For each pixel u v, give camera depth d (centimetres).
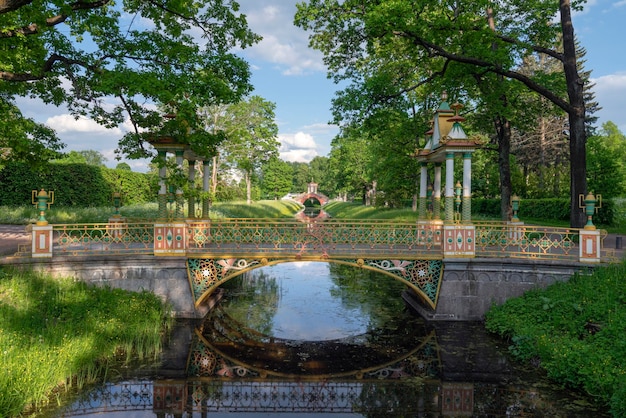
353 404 724
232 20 1213
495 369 848
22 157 1202
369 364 910
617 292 942
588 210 1117
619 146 4522
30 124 1188
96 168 2716
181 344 982
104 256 1120
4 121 1094
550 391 746
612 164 2225
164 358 898
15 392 636
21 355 712
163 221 1164
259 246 1208
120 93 1002
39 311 913
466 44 1441
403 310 1329
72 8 941
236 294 1552
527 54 1570
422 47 1573
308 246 1208
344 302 1434
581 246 1116
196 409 698
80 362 783
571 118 1463
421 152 1480
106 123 1217
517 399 718
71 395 724
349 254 1163
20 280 993
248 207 3362
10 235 1652
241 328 1146
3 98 1252
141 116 1157
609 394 672
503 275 1148
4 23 907
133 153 1163
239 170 3778
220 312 1289
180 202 1306
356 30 1560
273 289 1642
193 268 1178
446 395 747
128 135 1180
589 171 2269
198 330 1081
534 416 656
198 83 1062
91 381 781
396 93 1664
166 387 777
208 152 1189
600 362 727
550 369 800
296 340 1062
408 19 1326
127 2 1191
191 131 1235
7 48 973
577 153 1448
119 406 695
